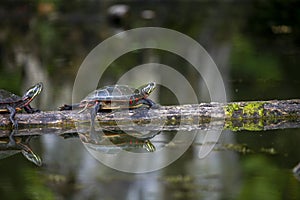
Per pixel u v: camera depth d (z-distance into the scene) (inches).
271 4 1323.8
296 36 1063.6
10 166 368.8
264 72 727.1
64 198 309.9
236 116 458.9
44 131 448.8
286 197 308.5
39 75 720.3
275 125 455.5
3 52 928.9
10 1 1425.9
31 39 1077.1
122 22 1258.6
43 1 1434.5
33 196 317.4
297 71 724.7
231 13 1385.3
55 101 566.9
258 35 1079.0
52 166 368.5
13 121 440.1
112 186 330.0
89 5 1462.8
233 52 887.7
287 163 358.3
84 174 350.9
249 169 350.6
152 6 1550.2
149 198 310.2
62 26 1237.1
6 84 660.7
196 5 1581.0
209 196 310.8
